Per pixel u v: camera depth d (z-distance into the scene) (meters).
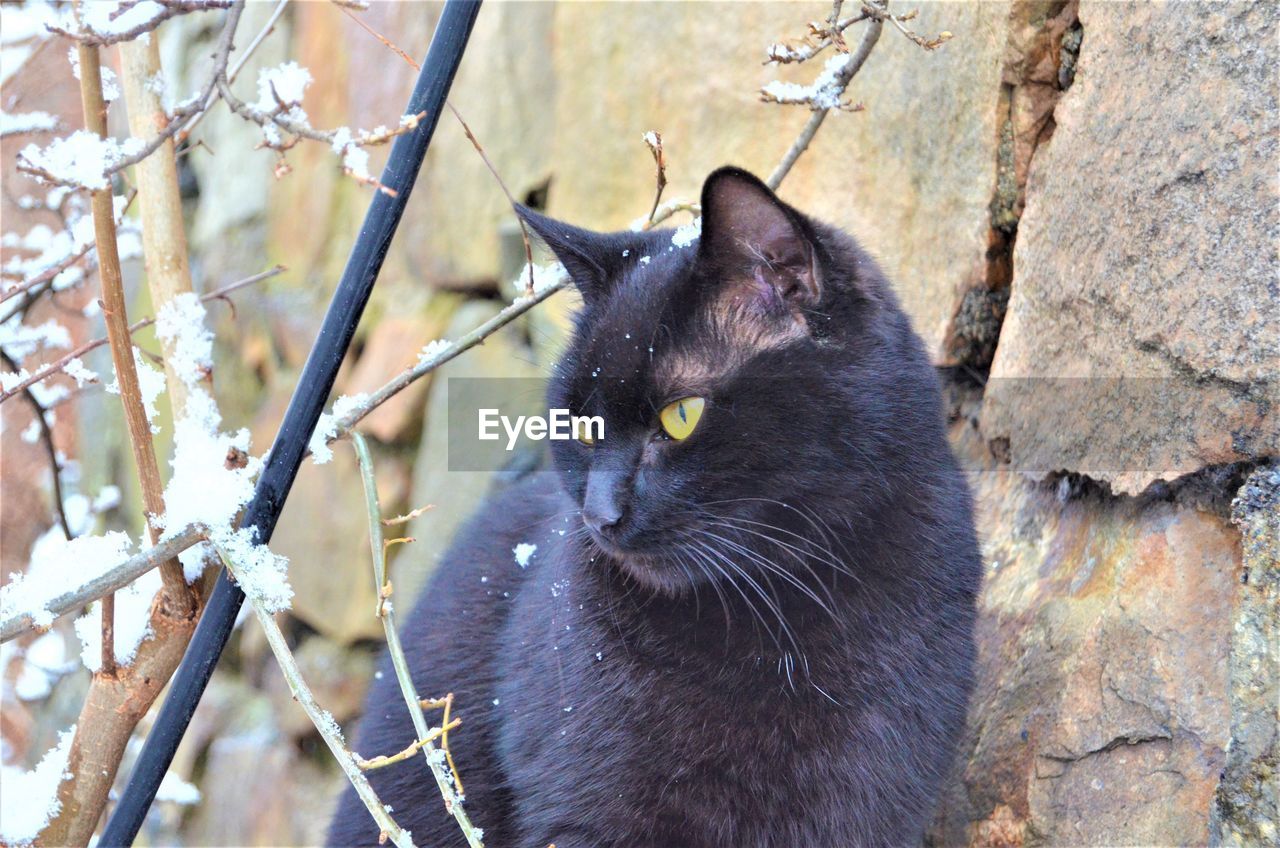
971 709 0.86
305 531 1.32
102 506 1.26
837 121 1.00
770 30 1.03
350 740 1.05
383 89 1.30
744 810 0.82
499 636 0.90
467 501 1.16
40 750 1.36
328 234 1.38
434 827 0.90
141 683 0.80
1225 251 0.77
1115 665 0.80
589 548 0.85
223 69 0.74
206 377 0.84
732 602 0.83
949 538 0.83
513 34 1.21
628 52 1.12
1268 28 0.77
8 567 1.23
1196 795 0.77
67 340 0.98
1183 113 0.79
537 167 1.20
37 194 1.13
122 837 0.79
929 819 0.85
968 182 0.93
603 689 0.82
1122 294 0.82
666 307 0.83
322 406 0.79
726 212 0.81
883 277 0.85
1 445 1.25
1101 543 0.84
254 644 1.36
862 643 0.82
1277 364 0.76
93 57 0.72
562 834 0.82
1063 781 0.81
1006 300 0.93
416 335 1.26
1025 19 0.89
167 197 0.85
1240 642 0.77
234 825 1.26
